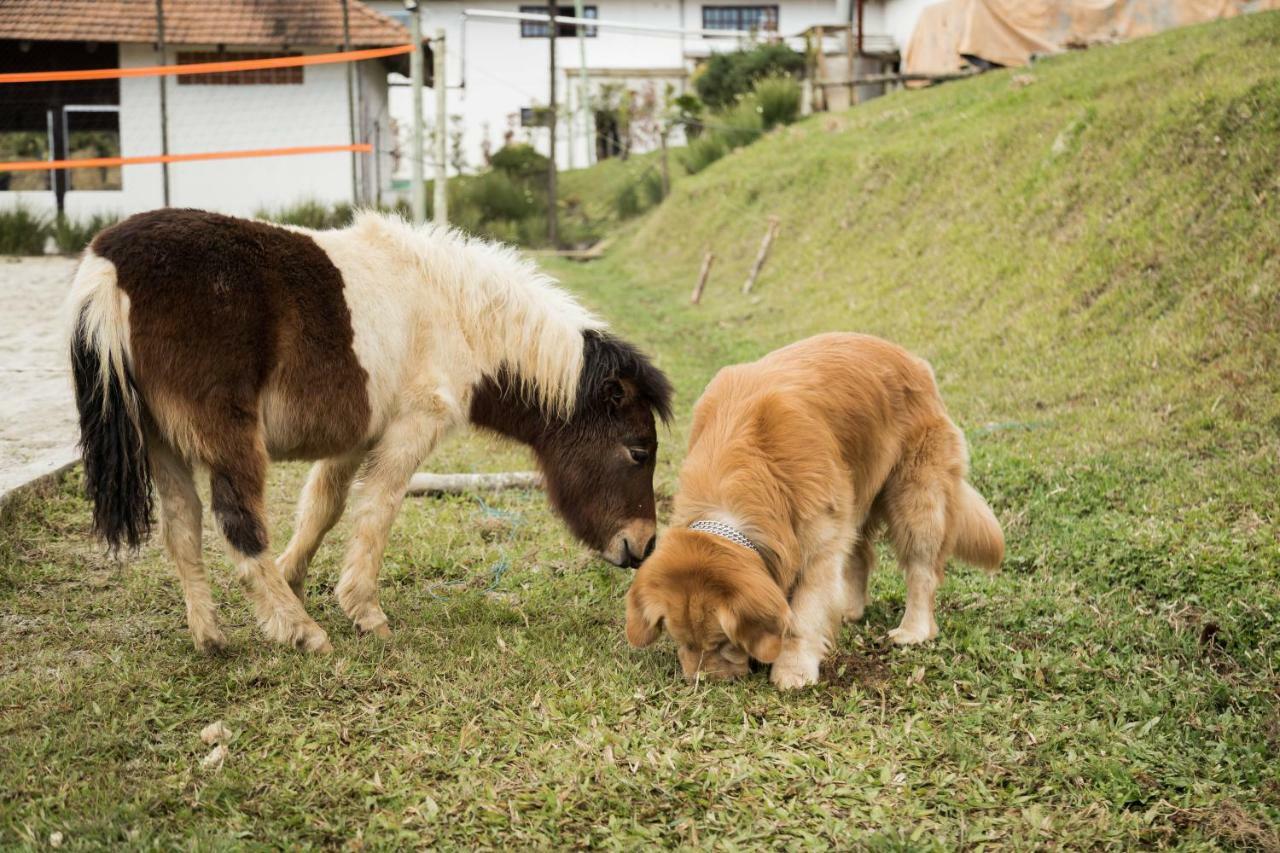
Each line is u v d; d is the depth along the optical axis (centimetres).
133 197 2019
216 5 2041
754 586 376
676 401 874
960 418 763
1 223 1708
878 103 2031
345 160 2050
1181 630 452
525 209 2341
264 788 326
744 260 1553
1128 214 928
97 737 346
